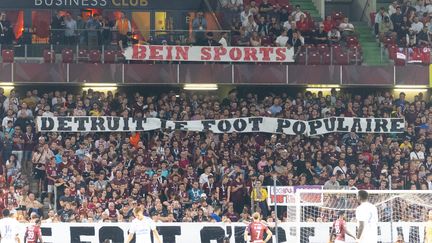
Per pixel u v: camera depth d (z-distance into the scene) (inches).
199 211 2226.9
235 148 2498.8
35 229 1971.0
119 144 2479.1
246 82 2704.2
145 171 2361.0
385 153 2529.5
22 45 2640.3
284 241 2132.1
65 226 2108.8
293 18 2805.1
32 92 2615.7
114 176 2329.0
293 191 2066.9
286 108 2628.0
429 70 2758.4
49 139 2504.9
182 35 2696.9
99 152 2434.8
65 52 2652.6
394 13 2888.8
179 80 2689.5
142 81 2672.2
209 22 2760.8
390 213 2009.1
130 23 2854.3
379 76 2741.1
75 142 2468.0
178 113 2586.1
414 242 2111.2
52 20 2669.8
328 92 2815.0
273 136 2546.8
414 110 2669.8
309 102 2655.0
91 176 2342.5
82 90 2728.8
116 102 2586.1
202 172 2417.6
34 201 2263.8
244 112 2600.9
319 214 2171.5
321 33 2807.6
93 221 2181.3
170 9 2965.1
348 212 2133.4
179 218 2265.0
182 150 2472.9
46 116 2507.4
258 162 2466.8
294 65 2723.9
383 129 2623.0
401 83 2748.5
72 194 2269.9
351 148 2513.5
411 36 2861.7
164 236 2132.1
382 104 2672.2
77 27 2672.2
